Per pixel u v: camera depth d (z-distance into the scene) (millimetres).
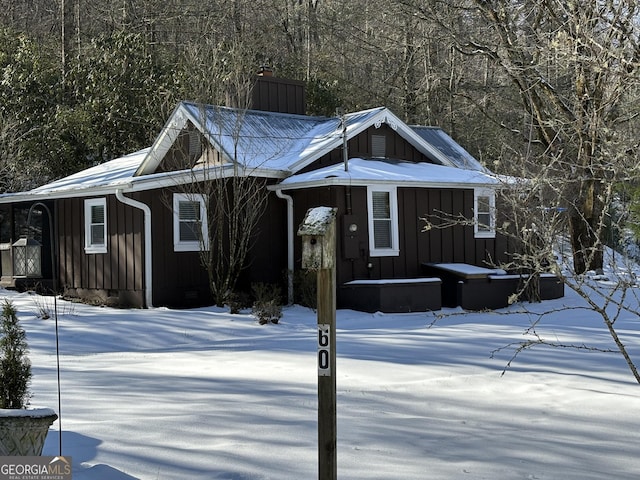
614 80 8594
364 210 17188
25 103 26047
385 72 34781
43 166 25297
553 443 5902
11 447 4879
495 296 17688
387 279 17094
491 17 19078
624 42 8836
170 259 17266
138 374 9359
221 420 6520
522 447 5773
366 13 33094
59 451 5500
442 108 33531
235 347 11977
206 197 16484
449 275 17578
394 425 6434
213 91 20750
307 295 16500
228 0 34438
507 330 13102
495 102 26609
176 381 8711
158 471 5062
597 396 7586
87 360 10953
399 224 17719
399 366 9492
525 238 7508
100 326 14016
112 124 26406
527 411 7020
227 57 26000
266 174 17203
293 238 17484
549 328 13273
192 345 12672
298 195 17469
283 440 5848
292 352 11031
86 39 33844
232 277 17328
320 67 34750
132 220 17297
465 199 18844
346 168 17156
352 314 15977
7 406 5629
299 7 36969
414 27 30859
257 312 14867
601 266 21375
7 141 24891
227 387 8234
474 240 18953
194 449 5598
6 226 21484
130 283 17312
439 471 5141
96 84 26422
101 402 7438
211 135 17422
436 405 7262
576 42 8281
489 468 5223
